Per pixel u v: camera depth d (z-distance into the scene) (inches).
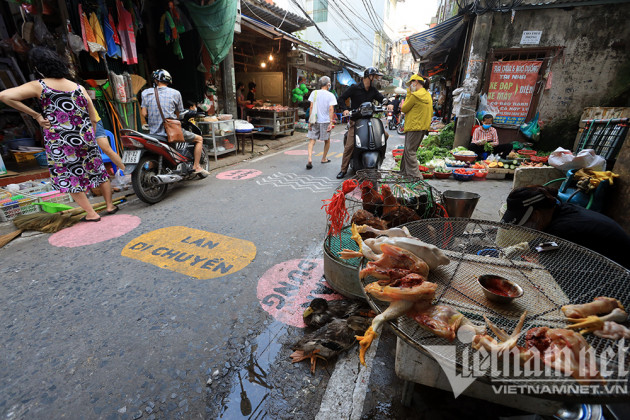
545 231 86.7
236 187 211.0
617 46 230.8
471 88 269.9
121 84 218.1
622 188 114.3
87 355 76.2
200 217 159.5
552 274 60.4
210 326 86.3
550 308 51.2
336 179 232.2
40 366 73.0
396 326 45.9
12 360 74.5
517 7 241.1
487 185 222.7
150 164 181.6
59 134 134.9
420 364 58.2
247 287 103.5
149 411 63.2
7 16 218.8
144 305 94.1
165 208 172.1
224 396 66.7
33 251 125.0
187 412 63.1
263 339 82.4
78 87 137.7
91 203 175.0
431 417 62.4
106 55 214.7
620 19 226.2
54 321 87.2
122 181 203.8
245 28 366.6
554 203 84.8
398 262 55.4
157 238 136.3
